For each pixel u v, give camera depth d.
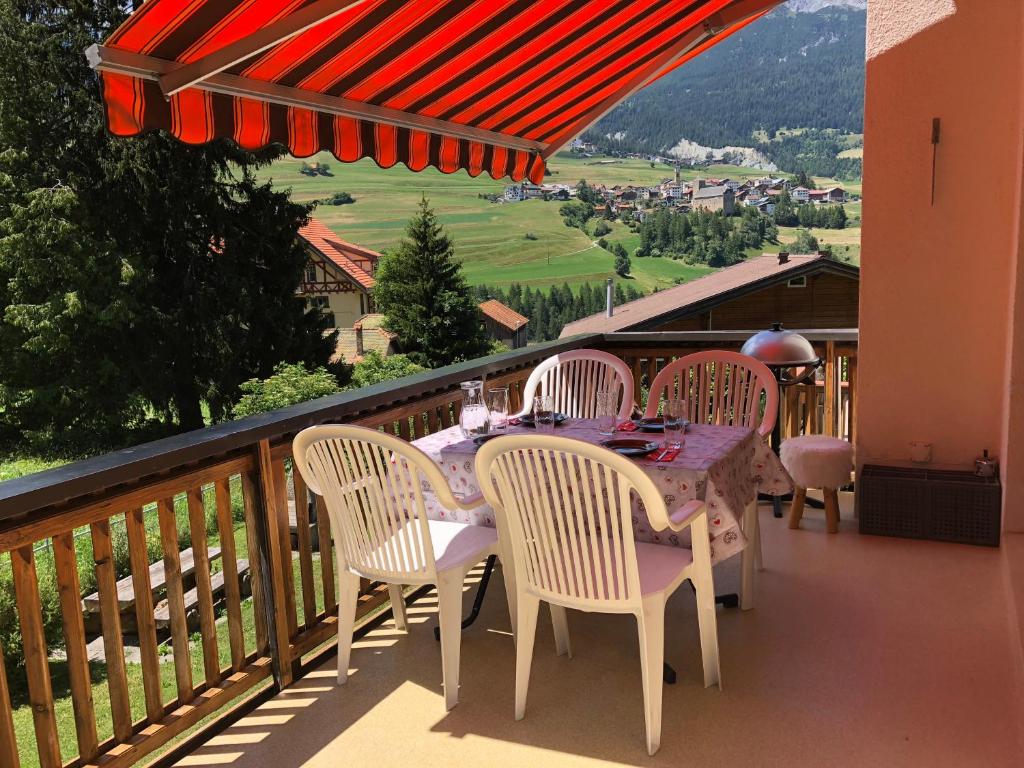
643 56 4.65
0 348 25.84
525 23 3.55
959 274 4.84
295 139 3.21
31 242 24.91
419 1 2.95
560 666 3.44
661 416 4.02
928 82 4.72
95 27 25.25
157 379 26.23
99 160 25.08
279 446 3.37
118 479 2.58
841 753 2.76
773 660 3.41
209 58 2.46
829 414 5.74
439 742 2.93
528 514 2.89
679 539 3.33
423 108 3.92
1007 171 4.67
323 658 3.62
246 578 6.93
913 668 3.31
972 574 4.26
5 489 2.29
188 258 26.20
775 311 15.12
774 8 4.32
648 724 2.78
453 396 4.64
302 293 29.11
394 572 3.17
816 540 4.84
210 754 2.92
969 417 4.93
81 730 2.59
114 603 2.69
